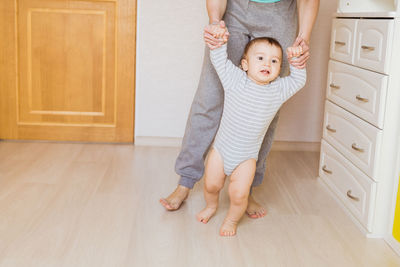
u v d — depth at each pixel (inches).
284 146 123.6
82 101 119.6
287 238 76.1
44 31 115.7
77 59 117.4
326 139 97.3
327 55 119.9
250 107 70.9
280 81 72.6
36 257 66.7
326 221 82.9
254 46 70.4
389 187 75.6
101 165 105.3
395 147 74.2
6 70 117.0
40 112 119.5
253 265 67.7
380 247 74.4
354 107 83.6
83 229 75.5
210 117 81.4
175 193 85.0
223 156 74.3
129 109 120.1
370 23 78.0
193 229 77.5
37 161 105.7
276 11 74.4
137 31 116.5
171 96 120.3
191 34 117.2
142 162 108.6
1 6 114.0
